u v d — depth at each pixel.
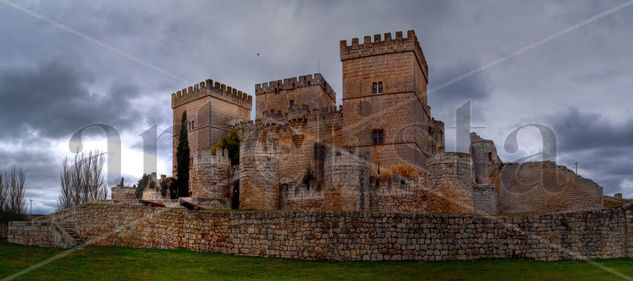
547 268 31.00
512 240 34.12
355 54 64.38
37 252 38.12
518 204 61.56
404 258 33.31
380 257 33.28
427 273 29.58
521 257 33.97
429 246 33.44
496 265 31.80
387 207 49.31
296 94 76.62
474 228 34.00
